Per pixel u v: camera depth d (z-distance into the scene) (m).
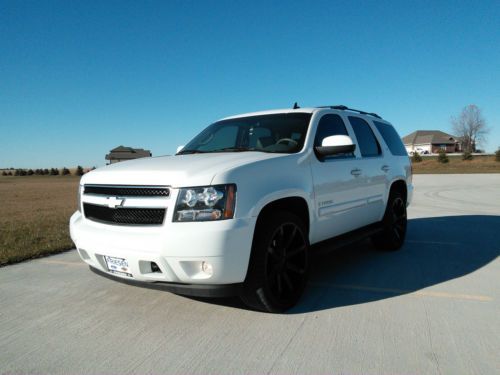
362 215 4.62
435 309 3.29
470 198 13.80
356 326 2.97
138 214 2.99
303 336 2.81
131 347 2.71
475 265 4.71
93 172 3.56
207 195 2.79
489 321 3.04
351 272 4.47
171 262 2.79
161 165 3.23
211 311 3.32
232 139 4.35
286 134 4.02
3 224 9.02
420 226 7.75
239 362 2.47
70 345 2.76
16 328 3.07
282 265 3.27
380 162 5.05
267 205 3.21
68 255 5.67
